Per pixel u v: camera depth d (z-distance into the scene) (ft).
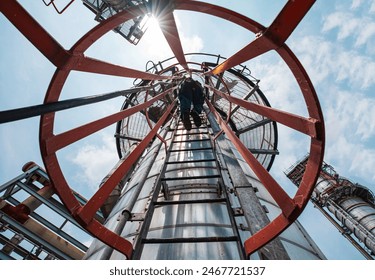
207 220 14.25
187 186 17.94
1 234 31.30
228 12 6.85
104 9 43.75
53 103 5.80
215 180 18.48
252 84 46.34
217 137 22.53
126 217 13.80
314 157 6.68
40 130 6.42
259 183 21.94
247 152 9.30
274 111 7.74
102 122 8.91
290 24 5.89
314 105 6.23
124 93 10.10
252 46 6.86
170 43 10.98
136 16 7.46
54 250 33.35
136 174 28.17
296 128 6.99
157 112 46.47
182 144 27.40
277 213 17.49
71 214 7.75
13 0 4.94
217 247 12.05
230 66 9.17
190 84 23.50
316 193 78.13
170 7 7.20
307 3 5.53
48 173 6.93
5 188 34.17
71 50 6.18
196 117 23.75
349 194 71.31
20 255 32.58
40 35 5.52
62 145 7.16
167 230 13.74
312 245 16.62
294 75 6.54
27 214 33.45
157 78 15.03
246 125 49.98
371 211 64.39
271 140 49.73
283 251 9.87
